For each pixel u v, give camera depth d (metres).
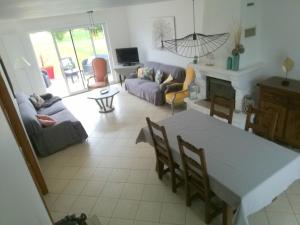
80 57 7.44
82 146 4.57
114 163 3.93
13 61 6.15
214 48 4.28
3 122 0.83
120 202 3.11
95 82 7.25
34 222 0.81
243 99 4.11
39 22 6.39
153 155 4.02
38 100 5.64
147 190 3.25
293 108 3.36
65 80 7.31
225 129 2.94
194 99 4.95
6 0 1.17
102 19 7.30
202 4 4.76
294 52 3.62
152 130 2.99
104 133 4.96
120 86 7.81
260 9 3.80
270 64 4.00
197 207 2.89
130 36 7.87
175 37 5.81
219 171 2.26
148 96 6.03
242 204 1.96
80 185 3.51
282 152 2.38
